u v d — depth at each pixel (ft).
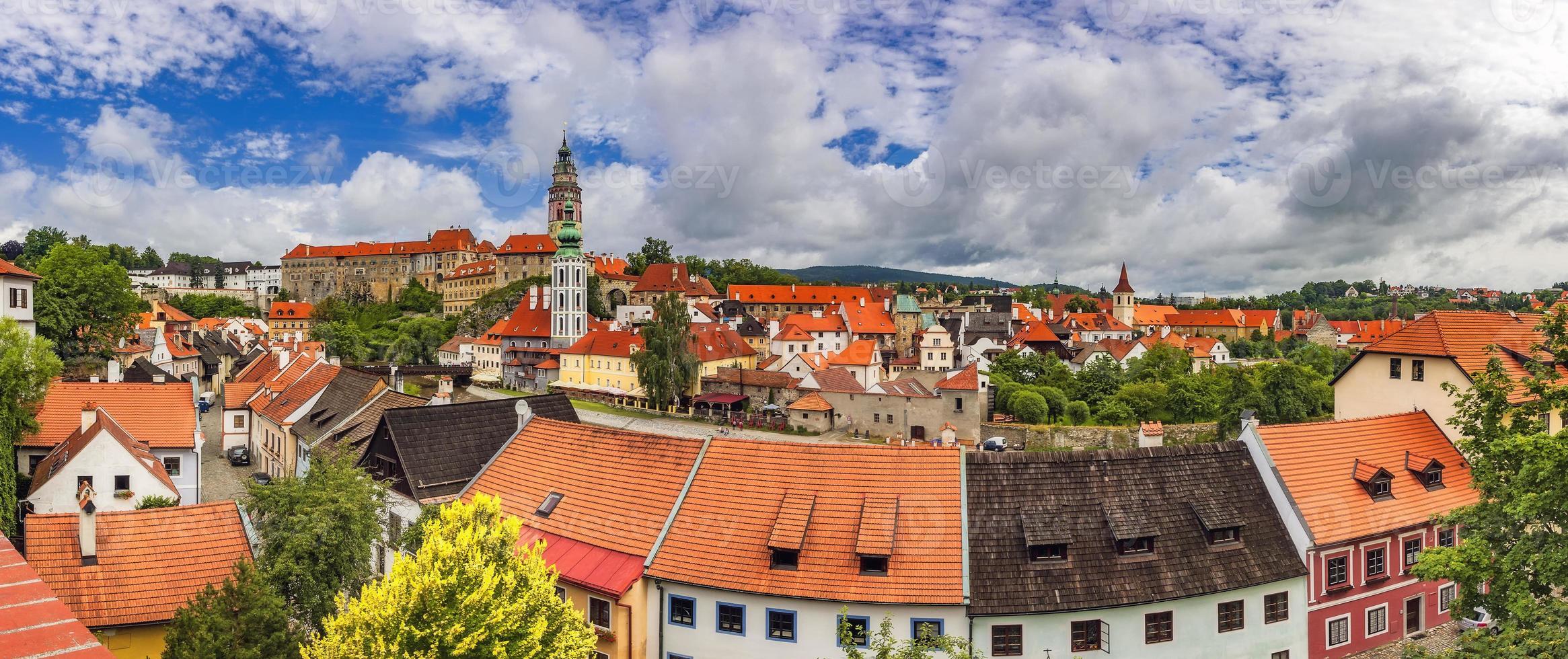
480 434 168.14
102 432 165.37
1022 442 340.18
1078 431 338.34
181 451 201.98
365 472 124.36
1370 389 180.04
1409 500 132.16
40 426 187.42
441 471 157.58
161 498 167.02
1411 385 170.81
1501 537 90.58
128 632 101.40
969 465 118.01
